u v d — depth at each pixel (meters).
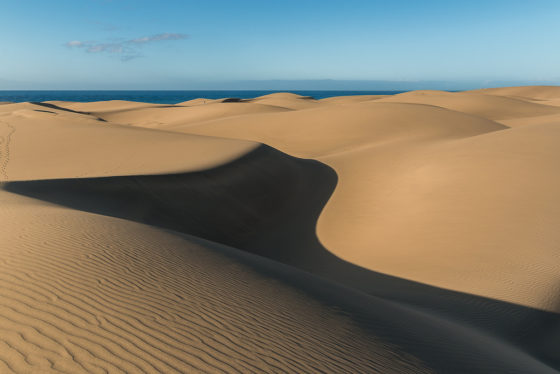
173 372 3.36
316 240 14.51
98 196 14.52
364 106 46.78
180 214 15.40
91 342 3.56
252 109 65.19
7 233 6.33
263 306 5.23
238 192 18.44
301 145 36.88
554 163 16.78
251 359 3.82
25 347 3.35
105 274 5.09
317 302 6.00
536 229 11.95
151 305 4.48
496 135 22.97
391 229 14.10
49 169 19.67
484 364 5.38
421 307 8.25
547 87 133.75
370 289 9.76
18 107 72.50
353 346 4.73
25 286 4.40
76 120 38.47
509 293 8.94
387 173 21.08
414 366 4.69
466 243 11.86
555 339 7.45
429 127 38.03
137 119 70.19
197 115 65.06
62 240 6.17
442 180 17.28
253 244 15.15
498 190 15.02
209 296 5.14
